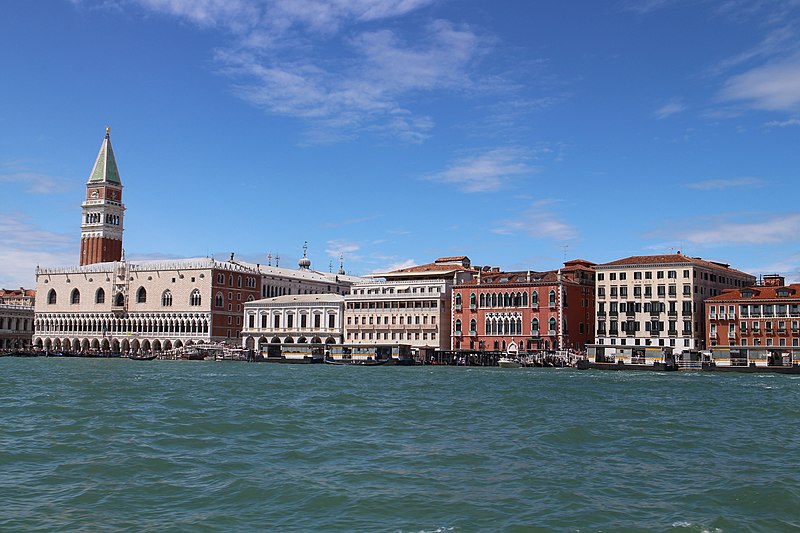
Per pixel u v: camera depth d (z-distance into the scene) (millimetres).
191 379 92750
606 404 62781
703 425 49562
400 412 55281
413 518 27000
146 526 25938
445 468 34906
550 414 54906
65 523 26203
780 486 31250
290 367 136875
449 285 160750
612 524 26266
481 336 153875
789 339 130375
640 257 147625
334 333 171125
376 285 167750
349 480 32375
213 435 43594
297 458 37094
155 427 46156
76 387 75500
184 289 189375
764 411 58438
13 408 55000
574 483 32062
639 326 143625
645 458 37688
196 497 29594
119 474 33312
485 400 65062
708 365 125250
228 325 190125
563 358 137250
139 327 195875
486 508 28172
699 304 141375
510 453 38531
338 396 67625
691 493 30406
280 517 27078
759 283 154375
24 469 34156
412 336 160750
